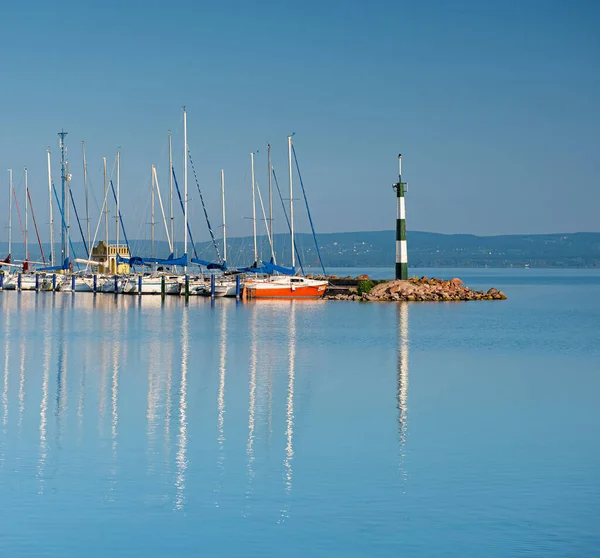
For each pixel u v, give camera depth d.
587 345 67.56
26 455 30.61
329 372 51.06
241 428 35.19
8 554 22.16
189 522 24.28
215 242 121.12
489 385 46.62
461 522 24.38
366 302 116.69
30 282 131.75
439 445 32.56
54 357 56.91
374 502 25.95
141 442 32.59
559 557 22.11
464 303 121.19
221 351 61.22
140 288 120.56
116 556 22.14
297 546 22.80
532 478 28.33
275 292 116.12
